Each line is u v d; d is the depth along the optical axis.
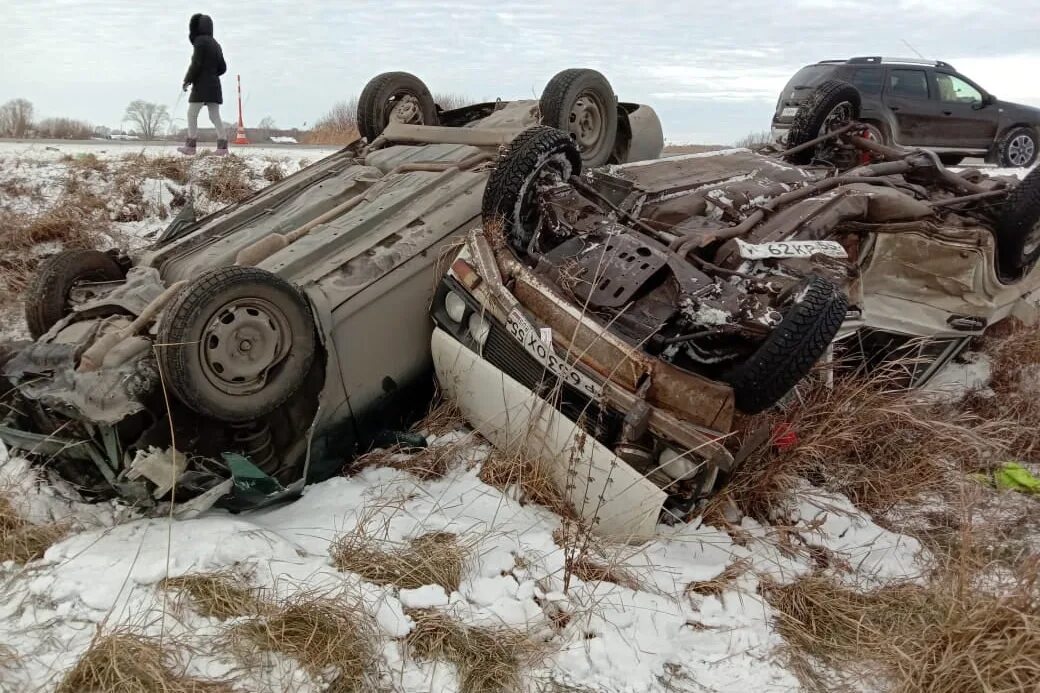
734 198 5.15
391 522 3.44
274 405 3.51
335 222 4.43
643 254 3.95
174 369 3.20
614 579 3.27
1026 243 5.16
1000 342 5.66
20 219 6.64
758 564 3.50
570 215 4.33
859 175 5.46
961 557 3.21
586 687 2.75
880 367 4.59
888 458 4.32
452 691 2.67
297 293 3.56
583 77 5.39
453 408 4.29
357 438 4.04
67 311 4.29
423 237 4.30
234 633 2.73
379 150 5.62
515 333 3.80
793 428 4.04
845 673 2.94
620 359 3.49
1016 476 4.28
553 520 3.69
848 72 12.52
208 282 3.27
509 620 3.00
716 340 3.79
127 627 2.68
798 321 3.35
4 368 3.41
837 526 3.85
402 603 3.00
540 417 3.69
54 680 2.53
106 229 6.89
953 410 4.93
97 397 3.22
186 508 3.29
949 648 2.79
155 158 8.23
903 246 5.02
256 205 5.06
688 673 2.89
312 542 3.33
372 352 4.04
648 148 6.27
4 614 2.82
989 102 12.71
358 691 2.61
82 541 3.19
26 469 3.61
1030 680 2.67
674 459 3.42
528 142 4.21
